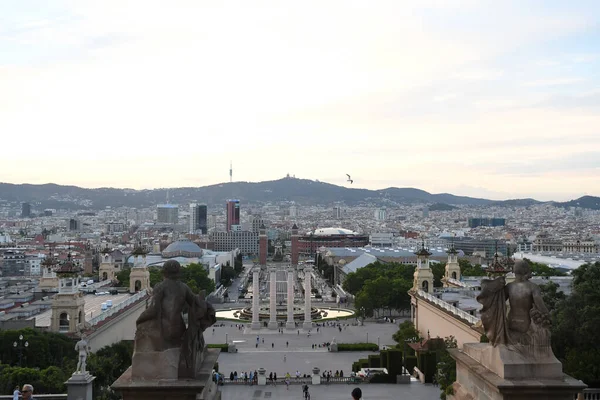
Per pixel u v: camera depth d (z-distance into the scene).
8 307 176.50
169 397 24.97
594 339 81.94
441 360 122.38
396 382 144.38
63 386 86.00
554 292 100.44
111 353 125.25
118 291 189.50
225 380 148.25
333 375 157.88
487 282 27.45
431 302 174.75
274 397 131.88
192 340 25.73
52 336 109.50
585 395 64.94
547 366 26.08
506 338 26.75
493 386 25.98
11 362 104.25
